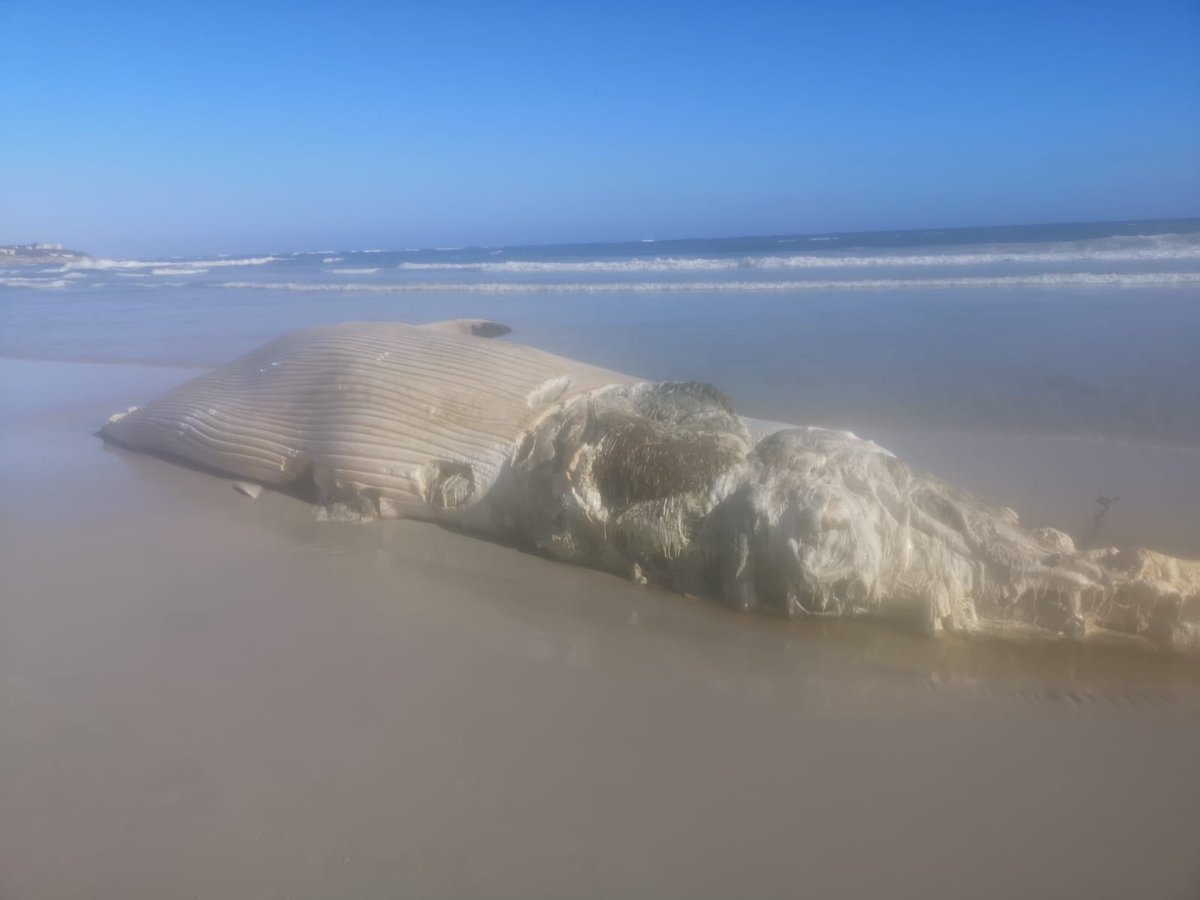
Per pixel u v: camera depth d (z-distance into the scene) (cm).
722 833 328
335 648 465
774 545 493
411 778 357
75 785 351
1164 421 823
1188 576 470
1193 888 301
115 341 1563
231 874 306
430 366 670
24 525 648
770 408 934
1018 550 481
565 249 8194
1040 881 305
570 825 330
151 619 497
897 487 500
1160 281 1744
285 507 675
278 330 1614
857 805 344
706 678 441
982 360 1100
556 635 484
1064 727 399
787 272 2581
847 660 460
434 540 614
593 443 558
